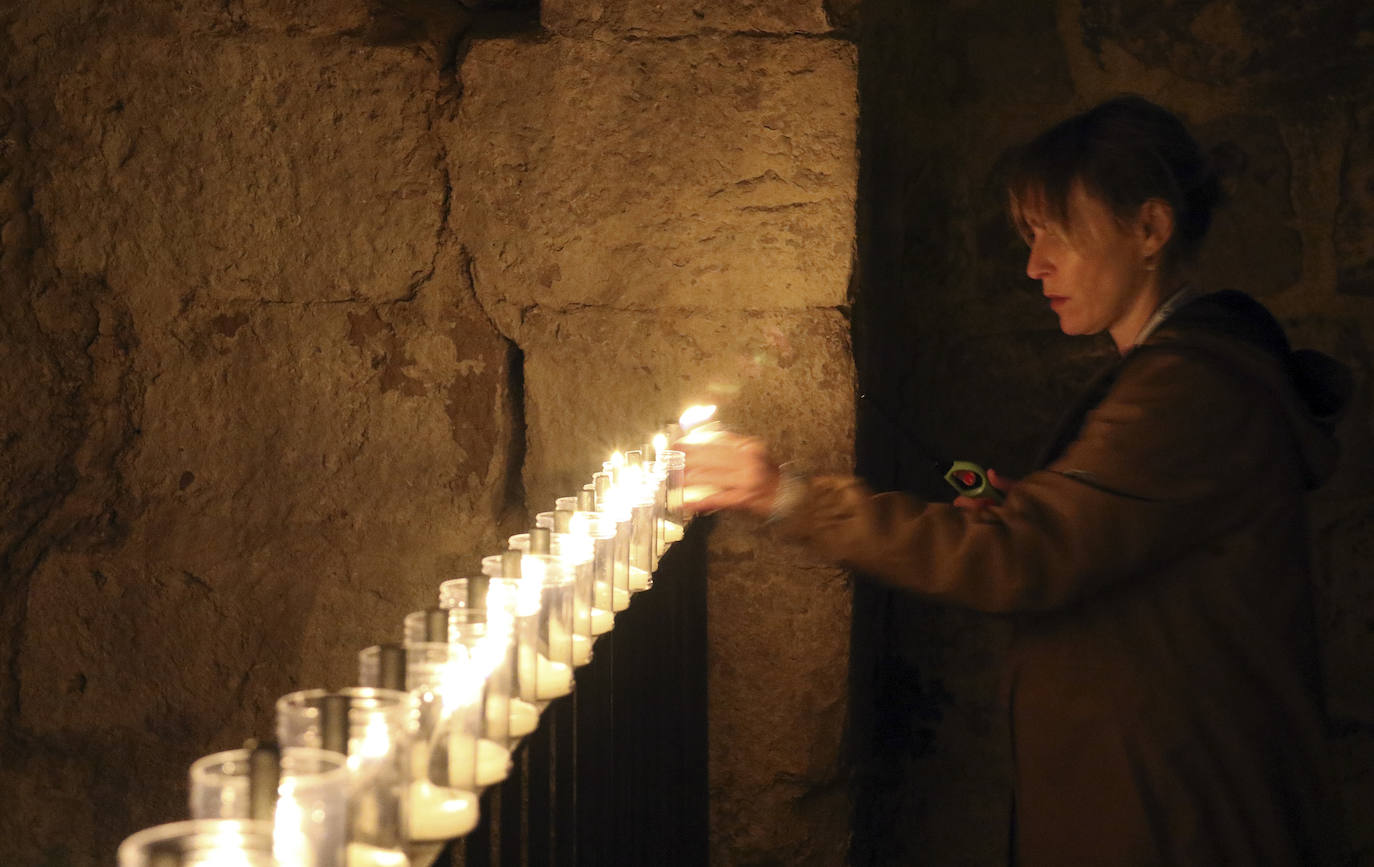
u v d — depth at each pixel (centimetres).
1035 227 172
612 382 246
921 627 301
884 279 293
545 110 245
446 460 253
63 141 254
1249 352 150
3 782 261
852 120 238
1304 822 150
